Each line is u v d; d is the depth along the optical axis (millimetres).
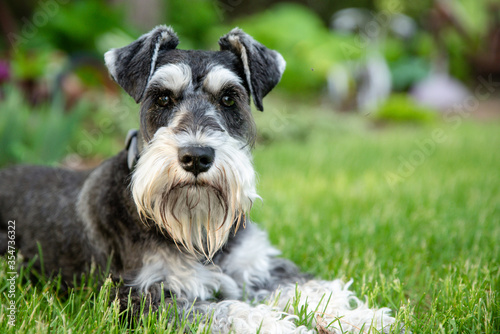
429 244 3703
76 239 3059
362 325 2430
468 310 2523
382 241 3762
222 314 2576
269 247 3244
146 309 2562
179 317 2516
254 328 2432
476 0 12000
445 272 3176
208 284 2820
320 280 3047
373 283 3059
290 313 2684
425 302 2865
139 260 2736
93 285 2934
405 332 2346
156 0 10078
